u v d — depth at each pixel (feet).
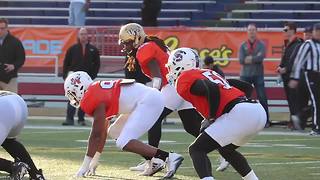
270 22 211.61
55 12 219.00
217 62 171.22
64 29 176.04
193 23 216.13
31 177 73.26
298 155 106.11
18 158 73.00
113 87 75.46
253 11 213.87
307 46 140.87
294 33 145.89
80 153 104.63
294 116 147.74
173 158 78.59
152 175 81.92
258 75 151.02
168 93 85.87
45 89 176.35
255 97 157.89
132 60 87.86
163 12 218.59
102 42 175.11
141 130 75.97
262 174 85.61
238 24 212.02
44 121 160.25
